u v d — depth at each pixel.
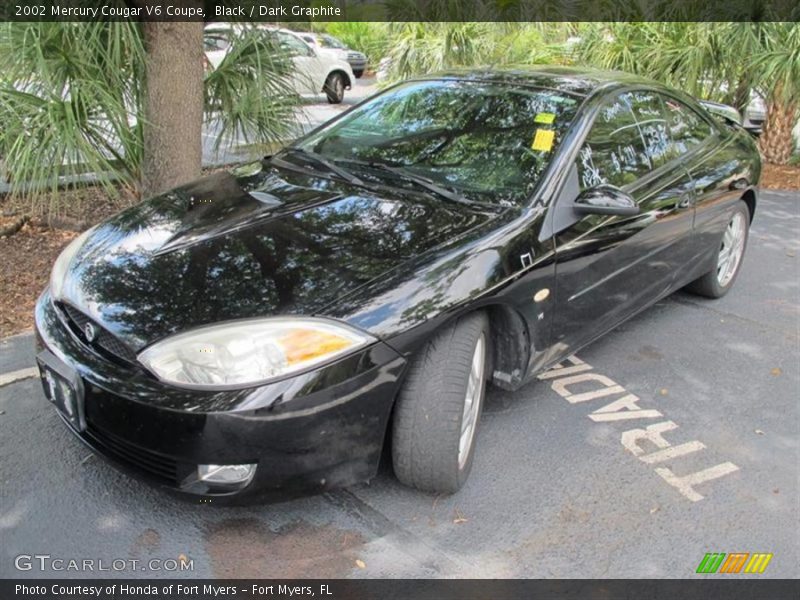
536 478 3.10
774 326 4.77
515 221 3.09
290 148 4.02
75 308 2.75
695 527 2.86
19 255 5.28
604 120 3.72
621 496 3.01
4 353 3.96
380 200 3.24
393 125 3.90
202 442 2.39
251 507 2.84
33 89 4.98
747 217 5.18
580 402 3.72
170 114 5.35
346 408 2.51
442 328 2.70
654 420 3.59
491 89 3.89
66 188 5.46
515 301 2.97
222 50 5.90
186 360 2.43
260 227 3.01
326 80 14.34
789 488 3.12
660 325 4.71
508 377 3.23
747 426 3.58
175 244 2.93
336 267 2.74
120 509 2.81
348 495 2.93
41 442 3.18
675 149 4.35
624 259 3.68
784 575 2.64
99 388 2.52
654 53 9.05
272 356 2.43
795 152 10.30
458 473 2.84
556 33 9.51
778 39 8.85
